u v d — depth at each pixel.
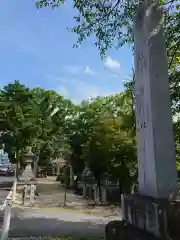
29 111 32.56
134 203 4.45
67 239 7.72
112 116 21.39
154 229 3.74
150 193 4.30
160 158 4.16
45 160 41.69
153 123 4.25
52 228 9.63
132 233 4.07
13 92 32.28
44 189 27.02
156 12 4.70
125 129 19.34
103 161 19.89
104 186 20.50
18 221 10.65
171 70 8.90
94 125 22.45
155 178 4.12
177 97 8.27
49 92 36.72
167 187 4.07
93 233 9.00
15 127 31.39
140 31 4.99
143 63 4.77
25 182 19.17
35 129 31.27
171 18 8.27
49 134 34.06
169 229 3.62
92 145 20.95
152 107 4.30
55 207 16.27
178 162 8.47
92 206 17.64
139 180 4.92
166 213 3.67
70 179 30.91
